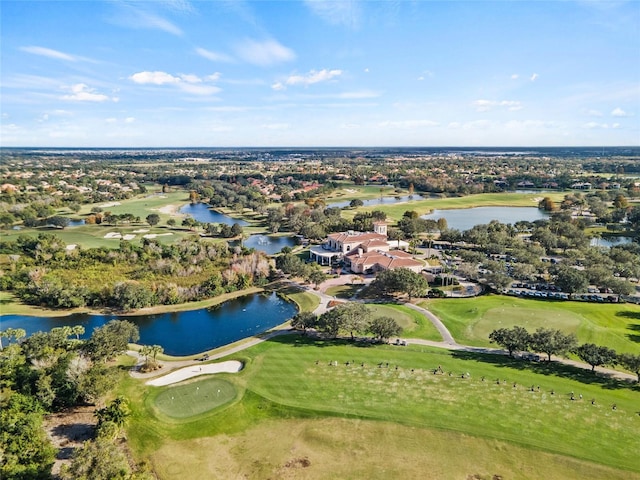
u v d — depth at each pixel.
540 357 91.38
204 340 106.44
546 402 73.69
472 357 91.00
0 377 75.00
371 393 77.38
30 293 129.88
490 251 187.00
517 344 87.69
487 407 72.50
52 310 123.00
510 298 128.50
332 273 158.00
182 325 115.50
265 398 76.88
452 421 68.88
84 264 147.75
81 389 72.50
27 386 72.56
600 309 118.00
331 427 68.50
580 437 64.69
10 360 78.19
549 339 86.50
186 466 61.03
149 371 88.25
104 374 76.38
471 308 119.50
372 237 184.00
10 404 68.62
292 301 132.25
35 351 82.62
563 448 62.34
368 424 68.88
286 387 80.31
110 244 194.25
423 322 110.25
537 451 61.97
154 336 108.75
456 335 103.00
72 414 73.00
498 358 90.75
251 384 81.75
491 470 59.00
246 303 131.88
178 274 141.38
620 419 68.88
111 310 123.69
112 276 138.12
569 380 81.19
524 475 58.09
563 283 128.88
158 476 59.19
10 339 102.56
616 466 58.84
